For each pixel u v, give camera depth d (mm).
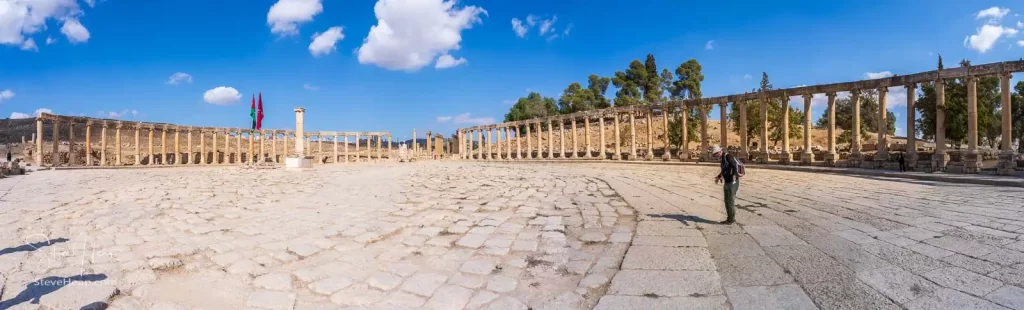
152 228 9914
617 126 49500
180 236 9023
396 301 5441
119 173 32719
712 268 6566
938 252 7086
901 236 8297
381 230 9594
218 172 34031
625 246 8086
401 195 16438
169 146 75688
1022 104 47156
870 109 74812
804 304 5121
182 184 21562
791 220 10281
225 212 12281
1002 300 5035
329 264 6996
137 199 15133
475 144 108250
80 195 16406
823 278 5980
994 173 22484
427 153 87188
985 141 54094
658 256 7305
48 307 4996
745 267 6582
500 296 5617
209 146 85188
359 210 12633
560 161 55375
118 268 6641
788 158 33250
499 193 16875
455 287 5938
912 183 19188
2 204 13859
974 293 5273
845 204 12641
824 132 72062
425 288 5891
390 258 7375
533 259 7309
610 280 6195
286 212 12289
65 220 10914
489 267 6852
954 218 9984
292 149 95125
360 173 32031
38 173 32625
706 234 8953
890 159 28688
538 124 63000
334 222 10625
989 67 23109
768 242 8102
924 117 40875
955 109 36719
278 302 5398
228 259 7246
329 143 107375
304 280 6234
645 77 104562
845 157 35375
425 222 10625
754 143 57719
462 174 29281
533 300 5488
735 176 10055
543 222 10555
